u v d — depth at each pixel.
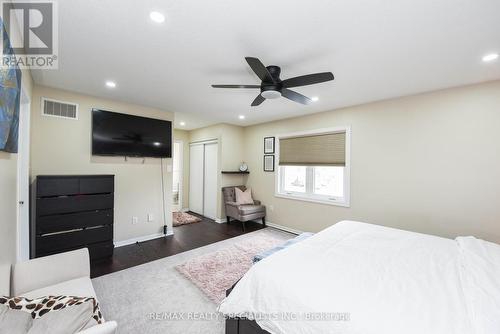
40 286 1.56
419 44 1.79
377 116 3.29
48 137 2.87
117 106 3.42
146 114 3.73
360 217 3.46
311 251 1.75
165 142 3.92
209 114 4.23
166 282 2.44
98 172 3.28
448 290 1.23
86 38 1.75
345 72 2.32
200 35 1.71
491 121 2.46
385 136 3.21
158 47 1.89
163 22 1.55
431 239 2.05
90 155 3.21
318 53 1.95
